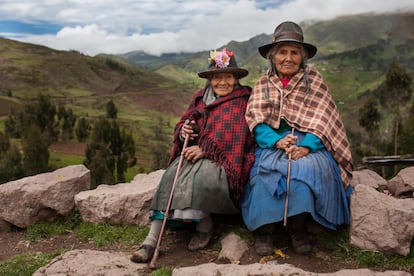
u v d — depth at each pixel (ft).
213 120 16.30
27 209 20.11
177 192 15.15
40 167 210.38
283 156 15.17
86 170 22.20
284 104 16.08
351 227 15.05
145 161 321.93
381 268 14.05
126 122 569.64
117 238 18.20
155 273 13.75
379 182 22.15
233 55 16.89
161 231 14.99
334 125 16.01
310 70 16.62
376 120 160.97
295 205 14.19
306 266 14.43
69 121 380.37
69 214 20.57
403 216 14.29
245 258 15.08
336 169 15.64
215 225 17.26
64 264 14.40
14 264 16.05
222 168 15.60
